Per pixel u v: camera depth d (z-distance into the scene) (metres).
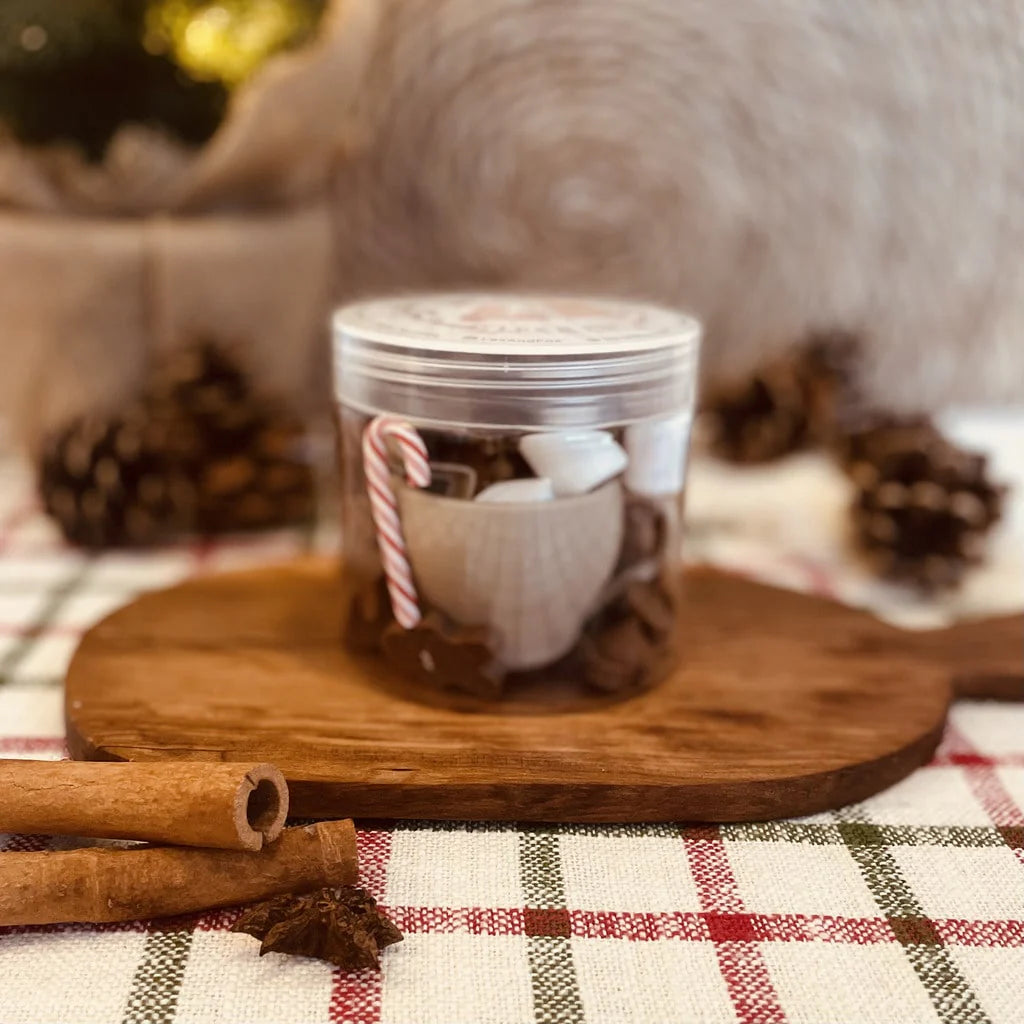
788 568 0.44
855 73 0.50
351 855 0.27
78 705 0.31
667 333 0.32
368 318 0.33
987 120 0.50
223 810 0.25
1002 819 0.30
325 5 0.45
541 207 0.52
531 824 0.29
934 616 0.41
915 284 0.53
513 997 0.25
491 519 0.31
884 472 0.43
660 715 0.32
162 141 0.44
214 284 0.44
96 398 0.44
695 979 0.25
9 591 0.41
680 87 0.50
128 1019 0.24
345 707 0.32
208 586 0.39
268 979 0.25
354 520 0.34
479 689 0.32
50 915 0.26
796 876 0.28
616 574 0.33
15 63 0.40
